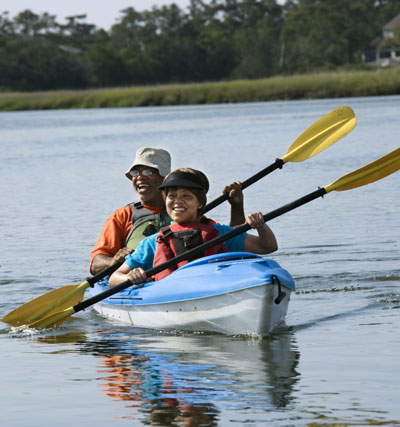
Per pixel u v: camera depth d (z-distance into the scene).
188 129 62.31
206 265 12.70
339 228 21.62
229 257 12.75
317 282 15.95
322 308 13.92
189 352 11.35
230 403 8.93
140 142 52.53
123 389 9.59
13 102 129.00
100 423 8.42
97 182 33.84
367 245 19.25
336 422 8.23
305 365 10.38
